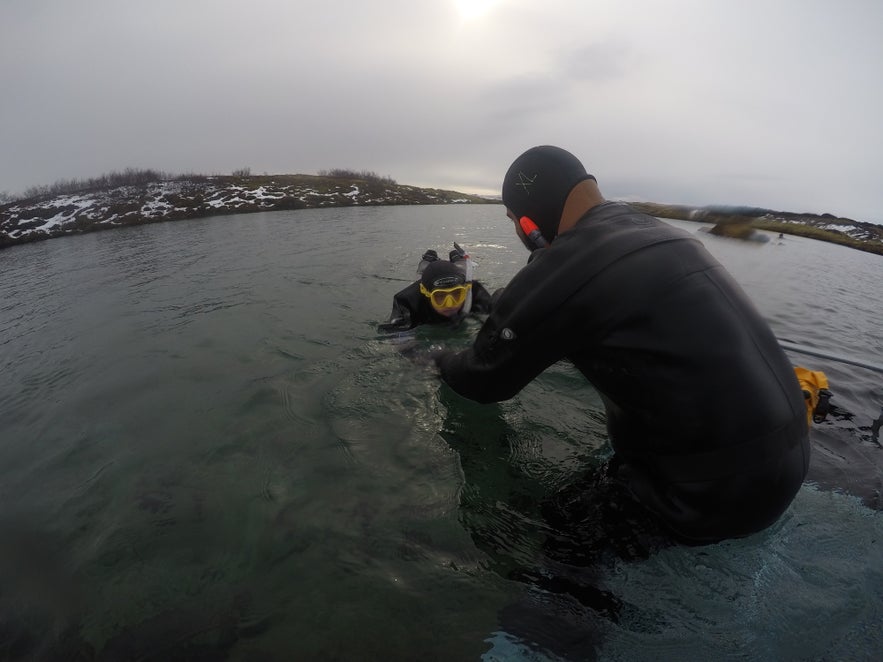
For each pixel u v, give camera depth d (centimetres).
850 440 218
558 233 140
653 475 131
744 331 109
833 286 610
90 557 160
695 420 108
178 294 516
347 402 259
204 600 142
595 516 155
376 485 191
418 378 285
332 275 603
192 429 236
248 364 314
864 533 153
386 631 131
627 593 137
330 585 146
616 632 128
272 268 648
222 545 163
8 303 545
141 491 192
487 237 1019
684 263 110
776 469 109
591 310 113
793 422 111
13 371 334
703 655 121
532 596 140
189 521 174
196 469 205
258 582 148
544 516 168
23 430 248
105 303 498
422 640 129
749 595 133
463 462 205
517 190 143
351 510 178
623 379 115
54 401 278
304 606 139
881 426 232
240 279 581
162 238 1045
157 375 303
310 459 209
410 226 1234
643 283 108
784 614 128
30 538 171
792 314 473
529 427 233
